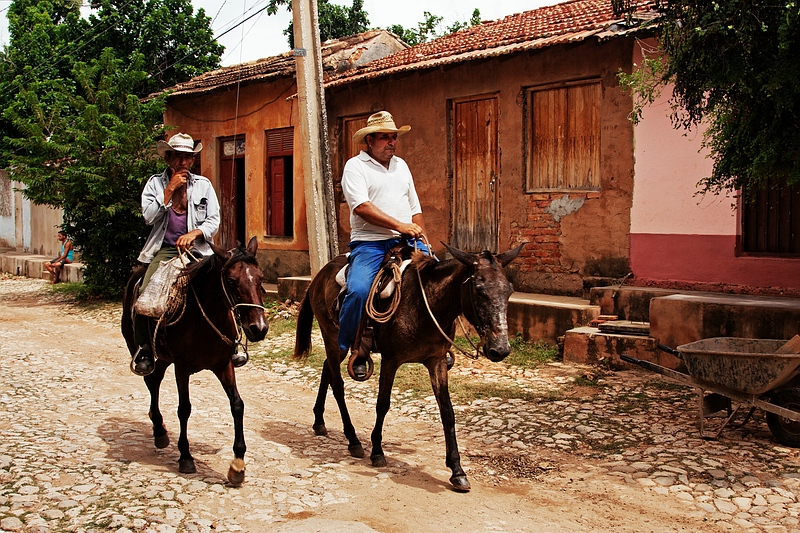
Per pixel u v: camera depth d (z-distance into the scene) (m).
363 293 5.58
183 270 5.52
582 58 10.34
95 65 17.50
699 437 6.21
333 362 6.25
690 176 9.34
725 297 8.48
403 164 6.14
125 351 10.90
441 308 5.32
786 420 5.96
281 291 13.70
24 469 5.32
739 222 9.03
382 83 13.17
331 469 5.64
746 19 5.89
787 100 6.00
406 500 5.02
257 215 16.12
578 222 10.54
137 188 15.84
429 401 7.72
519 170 11.24
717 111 7.38
